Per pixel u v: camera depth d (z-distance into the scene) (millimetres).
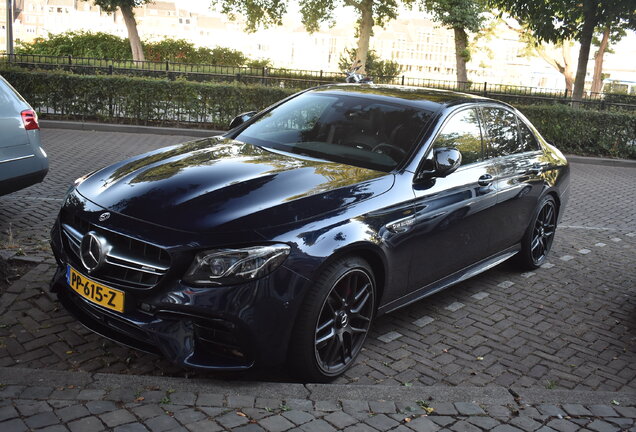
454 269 4738
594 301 5449
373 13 36094
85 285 3416
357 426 2992
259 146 4438
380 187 3914
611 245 7312
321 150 4336
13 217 6402
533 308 5168
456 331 4574
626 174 13188
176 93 14125
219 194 3475
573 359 4301
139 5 34812
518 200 5383
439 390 3436
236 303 3119
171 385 3201
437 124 4504
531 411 3277
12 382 3100
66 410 2879
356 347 3783
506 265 6250
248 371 3596
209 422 2893
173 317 3180
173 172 3787
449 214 4383
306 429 2924
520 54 44219
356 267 3574
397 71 35375
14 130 5797
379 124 4508
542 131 14656
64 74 13672
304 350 3363
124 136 13117
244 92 14266
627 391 3898
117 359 3666
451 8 32531
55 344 3783
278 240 3229
